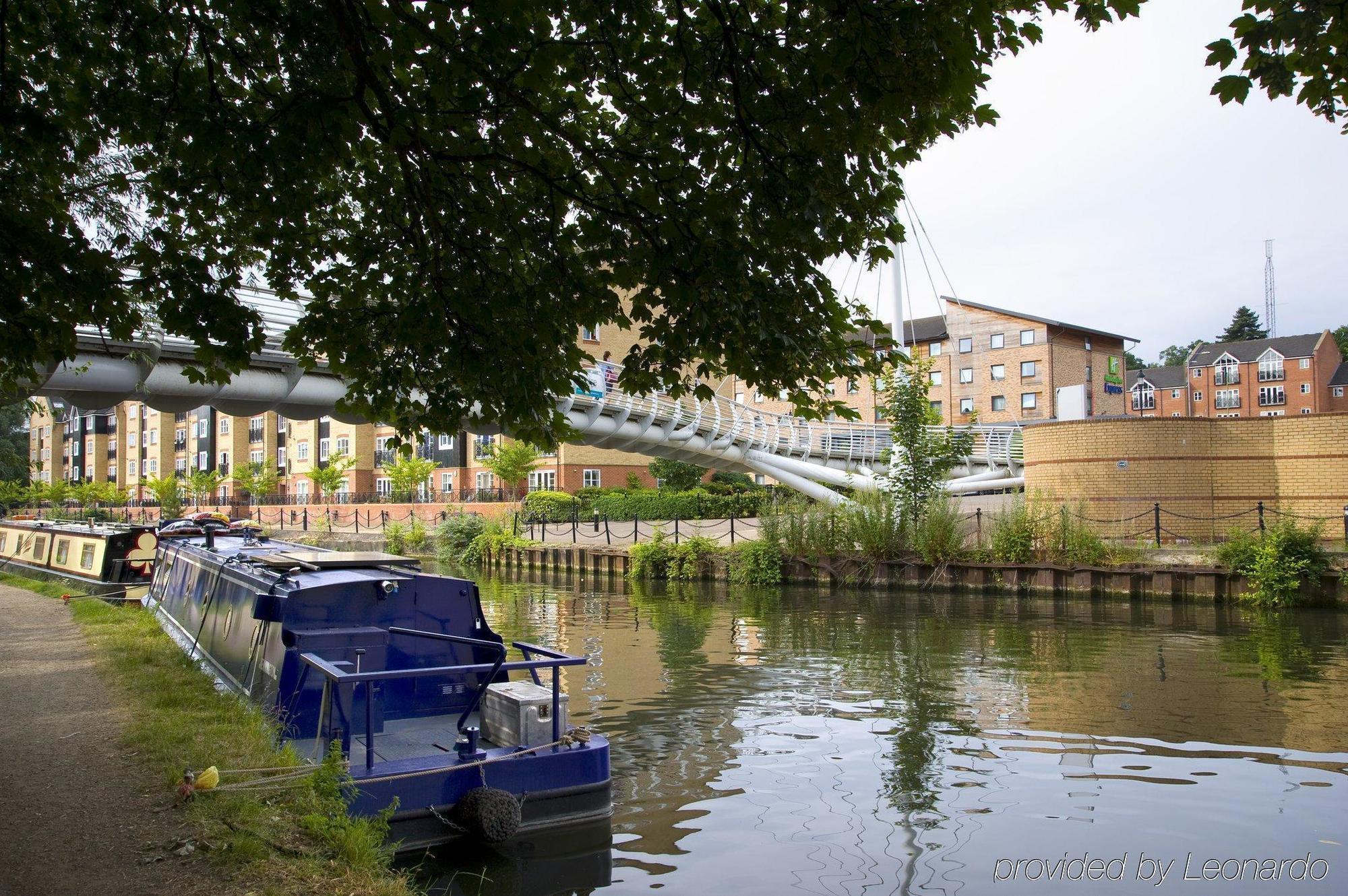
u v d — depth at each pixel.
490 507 43.03
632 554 27.47
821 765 7.89
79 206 6.88
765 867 5.75
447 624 7.98
